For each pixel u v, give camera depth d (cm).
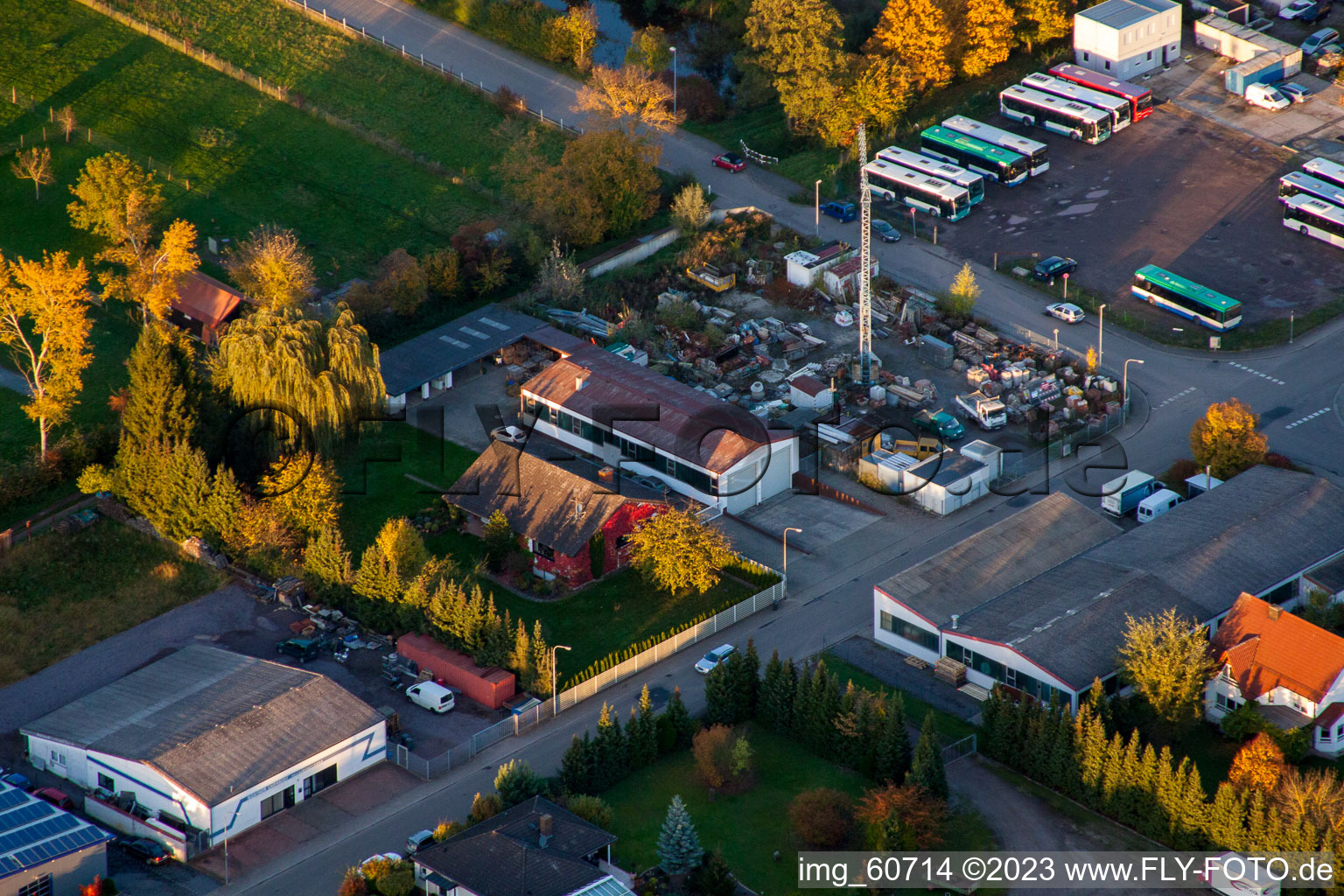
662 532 11481
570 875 8656
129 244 15162
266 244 14362
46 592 11638
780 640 11194
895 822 9056
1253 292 14812
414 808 9688
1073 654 10212
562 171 16062
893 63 17162
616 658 10950
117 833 9562
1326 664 9806
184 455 11844
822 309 15175
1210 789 9550
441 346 14350
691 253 15750
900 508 12638
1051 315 14788
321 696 10106
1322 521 11431
